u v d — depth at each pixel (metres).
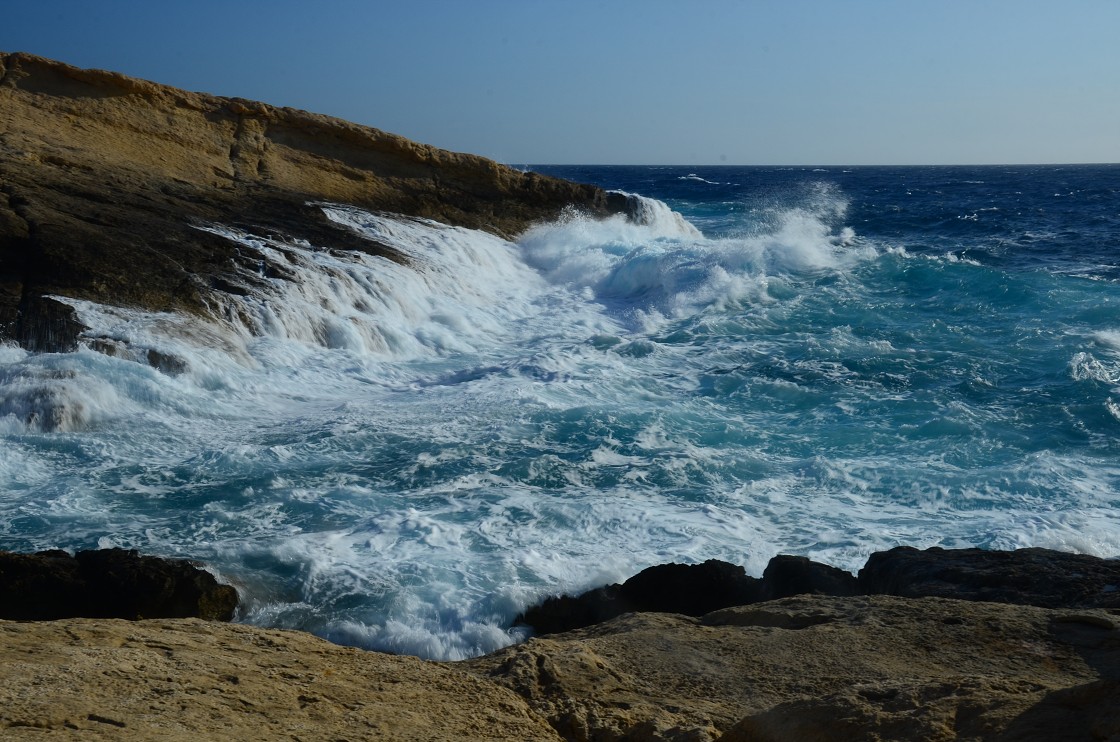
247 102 27.45
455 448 12.27
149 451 12.02
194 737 3.30
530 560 9.05
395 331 18.27
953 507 10.57
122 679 3.77
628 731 4.09
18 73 24.23
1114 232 40.41
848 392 14.87
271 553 9.11
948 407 13.88
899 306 20.94
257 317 16.75
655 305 22.77
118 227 18.36
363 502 10.48
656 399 14.72
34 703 3.39
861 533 9.82
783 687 4.56
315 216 23.94
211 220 20.95
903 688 4.09
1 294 14.92
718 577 8.08
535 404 14.15
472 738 3.78
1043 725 3.46
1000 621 5.23
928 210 55.22
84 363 13.57
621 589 8.28
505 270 26.05
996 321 19.47
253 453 11.93
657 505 10.55
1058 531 9.75
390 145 29.17
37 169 20.58
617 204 33.41
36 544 9.34
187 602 8.10
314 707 3.82
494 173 30.83
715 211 51.09
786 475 11.57
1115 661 4.66
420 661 4.71
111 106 24.94
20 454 11.64
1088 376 15.13
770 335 18.94
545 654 4.90
